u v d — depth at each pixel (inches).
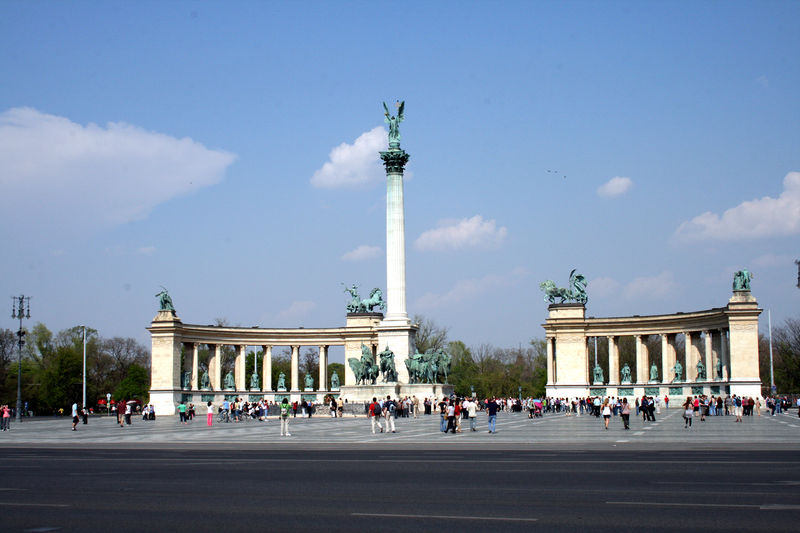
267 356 5625.0
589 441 2033.7
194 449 1894.7
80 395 6161.4
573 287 5679.1
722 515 794.2
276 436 2432.3
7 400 6156.5
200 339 5246.1
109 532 718.5
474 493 969.5
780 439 2066.9
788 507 844.0
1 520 788.0
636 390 5398.6
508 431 2588.6
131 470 1314.0
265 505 878.4
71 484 1100.5
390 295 4589.1
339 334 5629.9
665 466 1312.7
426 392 4463.6
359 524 753.0
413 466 1354.6
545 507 852.0
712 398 3961.6
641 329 5423.2
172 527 742.5
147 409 4165.8
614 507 848.3
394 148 4633.4
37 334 7017.7
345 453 1711.4
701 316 4980.3
